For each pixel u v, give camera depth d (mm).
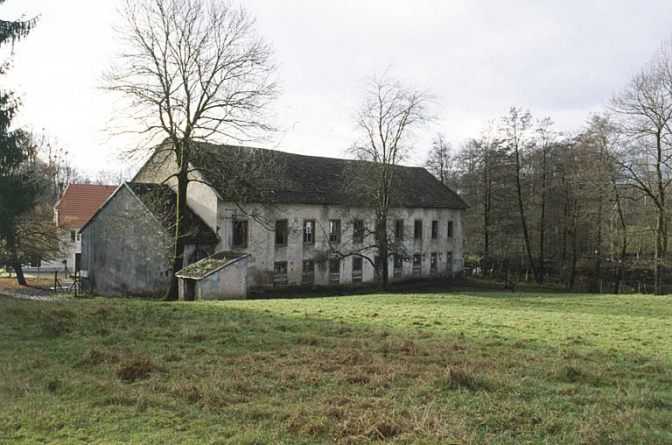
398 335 13969
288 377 9414
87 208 60188
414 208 47031
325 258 37094
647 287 46188
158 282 31953
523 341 13484
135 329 13641
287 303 22531
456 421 7211
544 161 49281
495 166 50562
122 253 34312
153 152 27391
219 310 18625
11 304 18375
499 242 54125
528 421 7359
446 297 28734
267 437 6621
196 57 26688
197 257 32438
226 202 33594
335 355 11219
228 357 10969
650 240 44406
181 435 6672
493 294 33562
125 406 7695
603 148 36844
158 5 25969
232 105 27281
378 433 6758
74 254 58500
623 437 6680
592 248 45719
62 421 6992
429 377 9414
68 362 10156
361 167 36500
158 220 30375
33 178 26922
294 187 38219
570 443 6594
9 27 23266
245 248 34656
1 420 6895
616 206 40469
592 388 9008
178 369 9773
